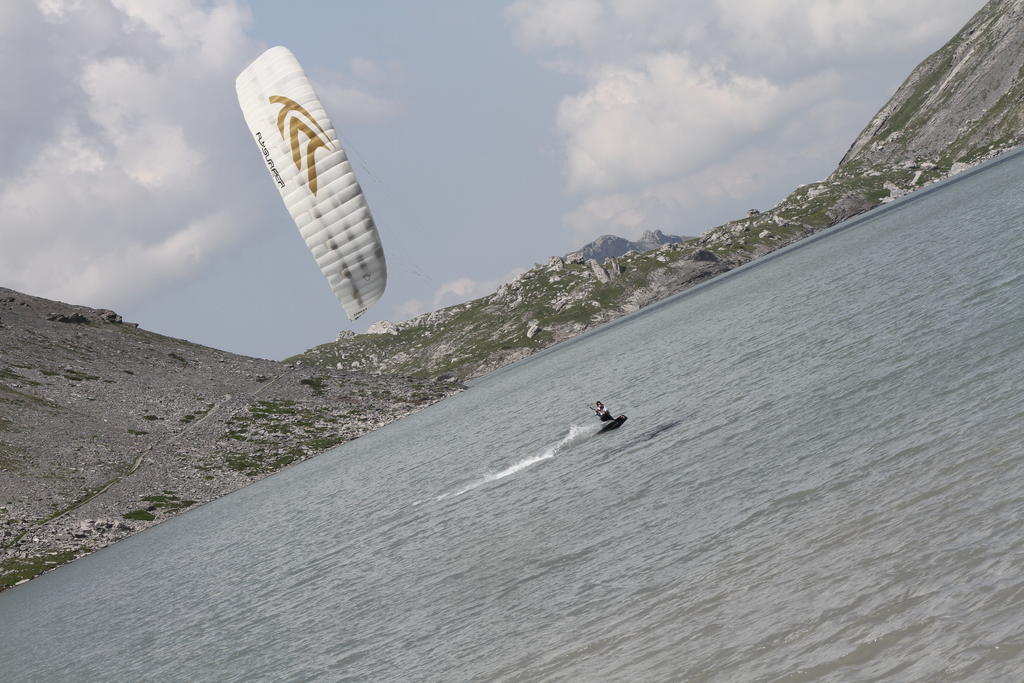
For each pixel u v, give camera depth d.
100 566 91.25
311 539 61.69
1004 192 124.75
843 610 18.47
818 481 27.62
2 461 131.25
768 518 26.12
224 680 32.09
